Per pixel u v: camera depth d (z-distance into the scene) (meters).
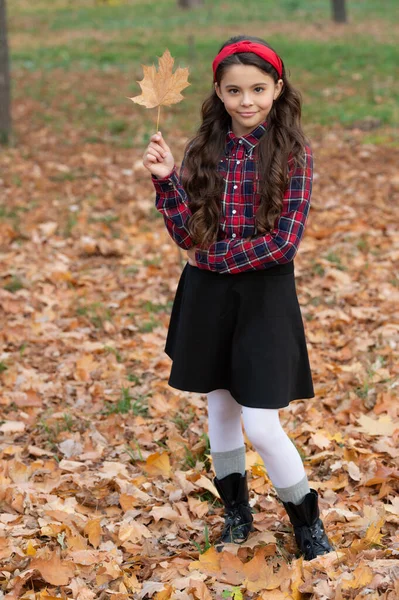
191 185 2.80
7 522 3.32
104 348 5.38
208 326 2.83
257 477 3.68
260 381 2.73
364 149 10.99
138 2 31.62
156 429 4.34
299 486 2.90
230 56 2.67
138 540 3.21
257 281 2.77
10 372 5.03
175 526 3.32
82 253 7.44
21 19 28.17
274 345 2.76
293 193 2.71
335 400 4.45
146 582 2.85
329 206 8.53
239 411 3.09
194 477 3.67
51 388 4.88
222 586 2.80
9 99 11.79
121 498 3.47
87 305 6.19
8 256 7.24
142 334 5.65
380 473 3.55
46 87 16.42
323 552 2.93
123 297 6.33
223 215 2.78
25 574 2.87
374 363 4.86
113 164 10.81
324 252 7.10
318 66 18.05
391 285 6.19
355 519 3.21
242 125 2.74
